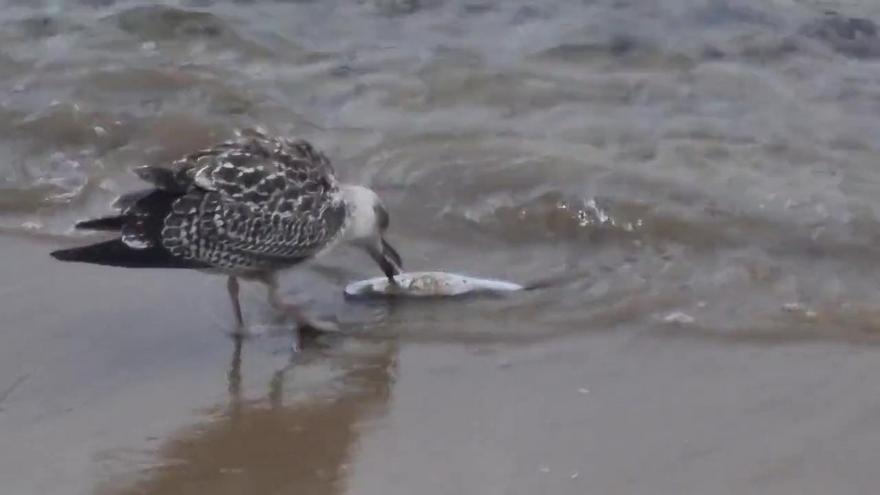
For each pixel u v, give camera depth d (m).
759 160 12.59
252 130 12.69
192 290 10.58
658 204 11.53
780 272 10.55
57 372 9.31
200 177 9.31
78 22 16.14
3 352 9.55
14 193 12.36
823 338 9.54
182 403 8.92
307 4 16.67
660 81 14.53
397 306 10.30
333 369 9.38
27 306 10.23
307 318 10.01
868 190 11.87
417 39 15.73
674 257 10.90
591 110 13.86
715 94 14.20
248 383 9.21
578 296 10.31
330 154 12.83
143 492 7.86
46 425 8.62
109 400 8.96
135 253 9.18
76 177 12.72
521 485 7.82
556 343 9.61
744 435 8.29
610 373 9.14
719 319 9.87
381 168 12.50
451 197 11.95
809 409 8.57
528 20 16.12
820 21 15.68
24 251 11.22
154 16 16.08
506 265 10.95
